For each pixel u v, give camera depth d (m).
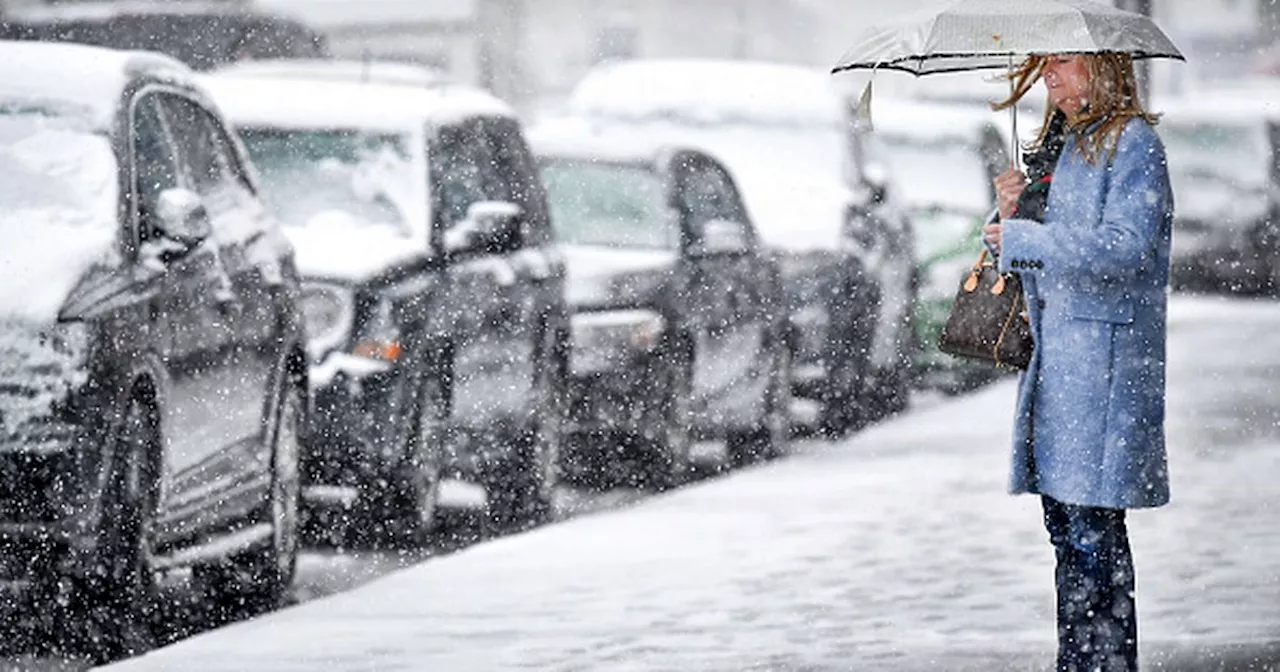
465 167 36.28
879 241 48.81
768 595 25.53
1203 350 59.72
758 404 42.09
